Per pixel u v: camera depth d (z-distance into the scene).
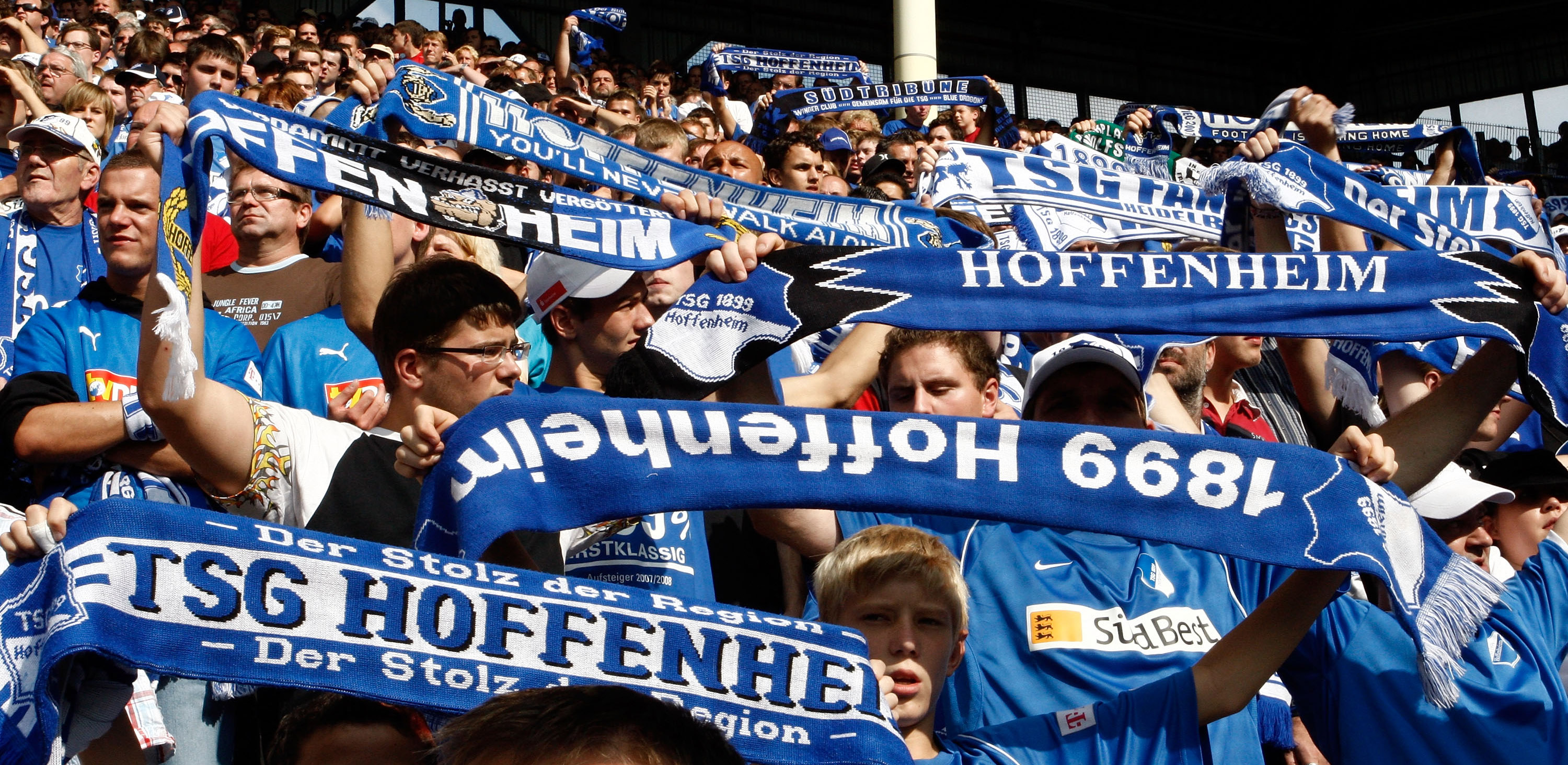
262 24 13.05
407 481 2.61
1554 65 21.84
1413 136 5.55
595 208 2.65
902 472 2.28
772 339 2.63
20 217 4.52
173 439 2.42
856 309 2.65
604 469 2.19
